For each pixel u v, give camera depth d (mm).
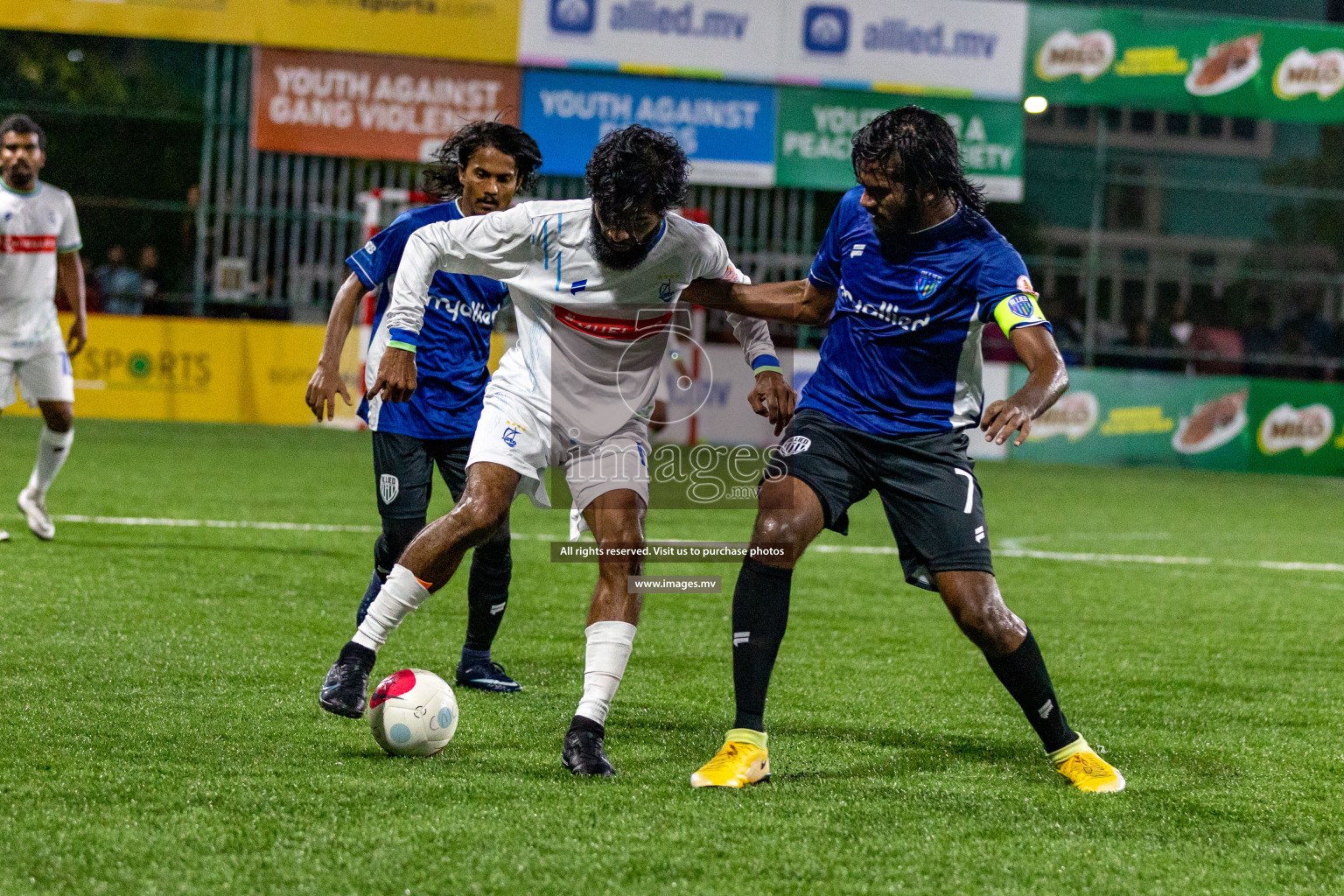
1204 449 43594
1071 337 45656
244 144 42719
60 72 42906
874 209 9531
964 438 10102
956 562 9844
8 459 31016
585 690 9938
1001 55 41875
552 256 9867
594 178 9297
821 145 41438
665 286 9992
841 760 10484
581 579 19516
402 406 12523
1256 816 9328
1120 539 27406
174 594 16547
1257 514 33625
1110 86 42406
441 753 10125
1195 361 46219
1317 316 46344
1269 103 43000
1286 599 20672
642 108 40844
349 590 17656
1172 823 9078
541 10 40125
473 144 11953
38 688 11570
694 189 42406
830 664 14562
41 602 15484
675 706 12156
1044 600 19719
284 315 41969
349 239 42625
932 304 9680
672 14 40562
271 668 12789
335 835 8070
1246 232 48938
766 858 7977
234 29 39312
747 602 9773
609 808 8820
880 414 9953
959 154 9477
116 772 9211
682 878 7590
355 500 27781
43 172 43375
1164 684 14273
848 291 9977
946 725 11891
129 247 44062
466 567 19953
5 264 18859
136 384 39500
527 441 10094
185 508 25047
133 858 7582
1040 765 10602
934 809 9148
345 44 39594
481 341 12844
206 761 9586
